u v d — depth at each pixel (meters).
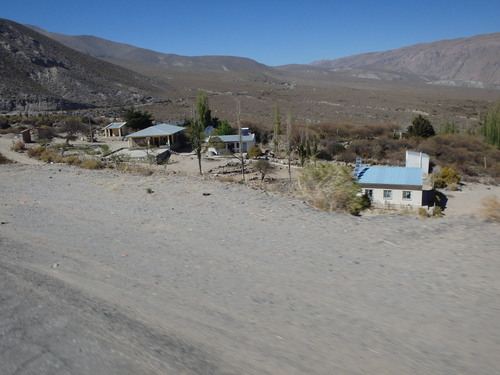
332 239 7.02
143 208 10.62
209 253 6.53
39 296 4.66
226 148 49.97
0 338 3.62
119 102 127.19
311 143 53.06
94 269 5.84
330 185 10.63
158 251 6.73
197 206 10.59
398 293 4.65
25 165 24.94
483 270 5.16
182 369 3.17
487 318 3.95
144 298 4.71
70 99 119.75
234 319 4.15
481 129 62.97
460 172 41.03
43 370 3.12
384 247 6.40
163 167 37.81
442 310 4.16
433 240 6.58
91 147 48.94
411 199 25.61
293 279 5.25
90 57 186.38
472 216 7.81
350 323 3.99
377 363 3.29
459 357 3.33
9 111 96.94
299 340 3.69
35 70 133.75
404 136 63.47
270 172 38.00
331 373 3.16
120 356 3.33
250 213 9.47
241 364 3.28
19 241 7.61
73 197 12.88
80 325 3.90
